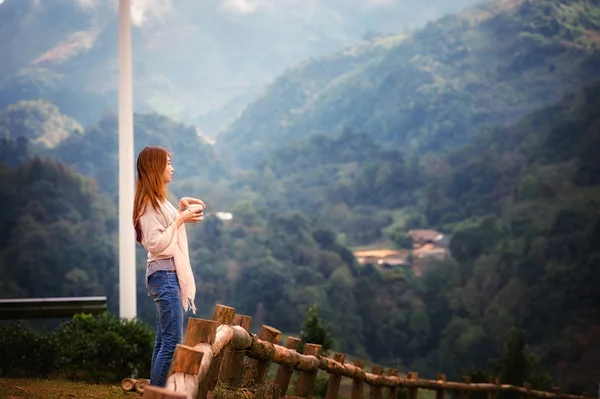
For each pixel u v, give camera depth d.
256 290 74.75
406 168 95.56
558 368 64.50
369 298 75.50
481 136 92.00
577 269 68.12
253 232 80.44
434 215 89.00
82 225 72.25
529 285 69.69
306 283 75.00
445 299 74.44
